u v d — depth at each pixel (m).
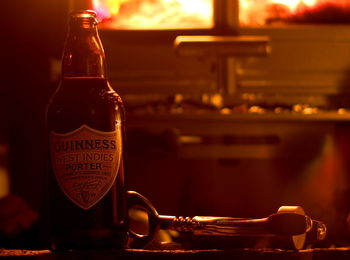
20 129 3.42
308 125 3.23
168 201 3.40
